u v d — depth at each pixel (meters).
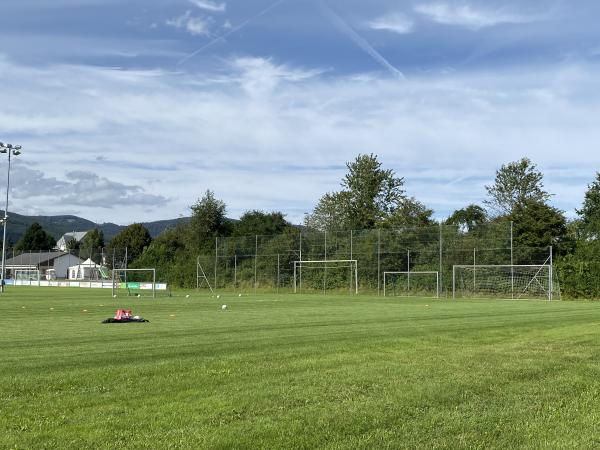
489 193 86.19
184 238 92.81
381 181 93.31
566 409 7.71
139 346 13.86
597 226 59.88
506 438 6.41
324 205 94.56
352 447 5.95
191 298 46.81
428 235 57.88
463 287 55.22
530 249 52.75
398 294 58.41
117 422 6.69
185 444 5.91
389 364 10.88
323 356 11.98
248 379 9.32
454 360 11.41
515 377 9.71
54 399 7.86
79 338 15.90
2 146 61.38
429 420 6.98
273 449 5.84
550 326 19.58
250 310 30.25
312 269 63.84
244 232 85.81
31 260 119.50
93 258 95.38
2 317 24.72
